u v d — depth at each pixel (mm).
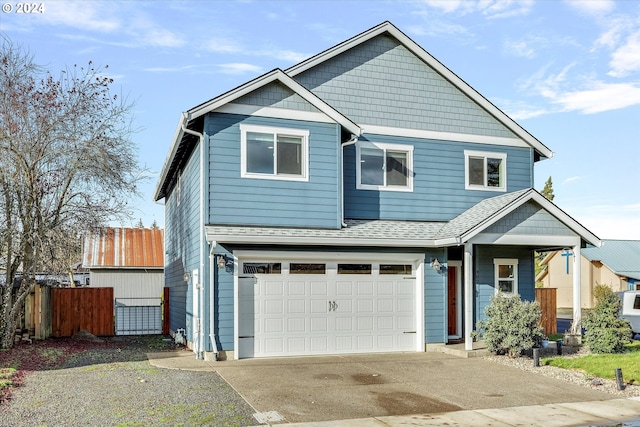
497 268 17719
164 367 12875
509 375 12398
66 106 16562
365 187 16594
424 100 17609
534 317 14211
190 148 16672
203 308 13930
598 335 14742
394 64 17406
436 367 13219
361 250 15227
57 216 16938
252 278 14344
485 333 14820
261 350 14258
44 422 8242
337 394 10461
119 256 28750
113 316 20812
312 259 14859
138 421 8391
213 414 8867
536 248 18094
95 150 16547
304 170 14969
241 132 14438
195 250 15516
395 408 9570
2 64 15898
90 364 13336
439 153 17594
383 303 15508
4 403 9312
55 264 17812
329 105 15289
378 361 13938
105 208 17500
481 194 17984
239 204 14320
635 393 10875
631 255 40312
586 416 9258
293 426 8414
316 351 14750
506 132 18562
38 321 18500
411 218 17016
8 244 16312
